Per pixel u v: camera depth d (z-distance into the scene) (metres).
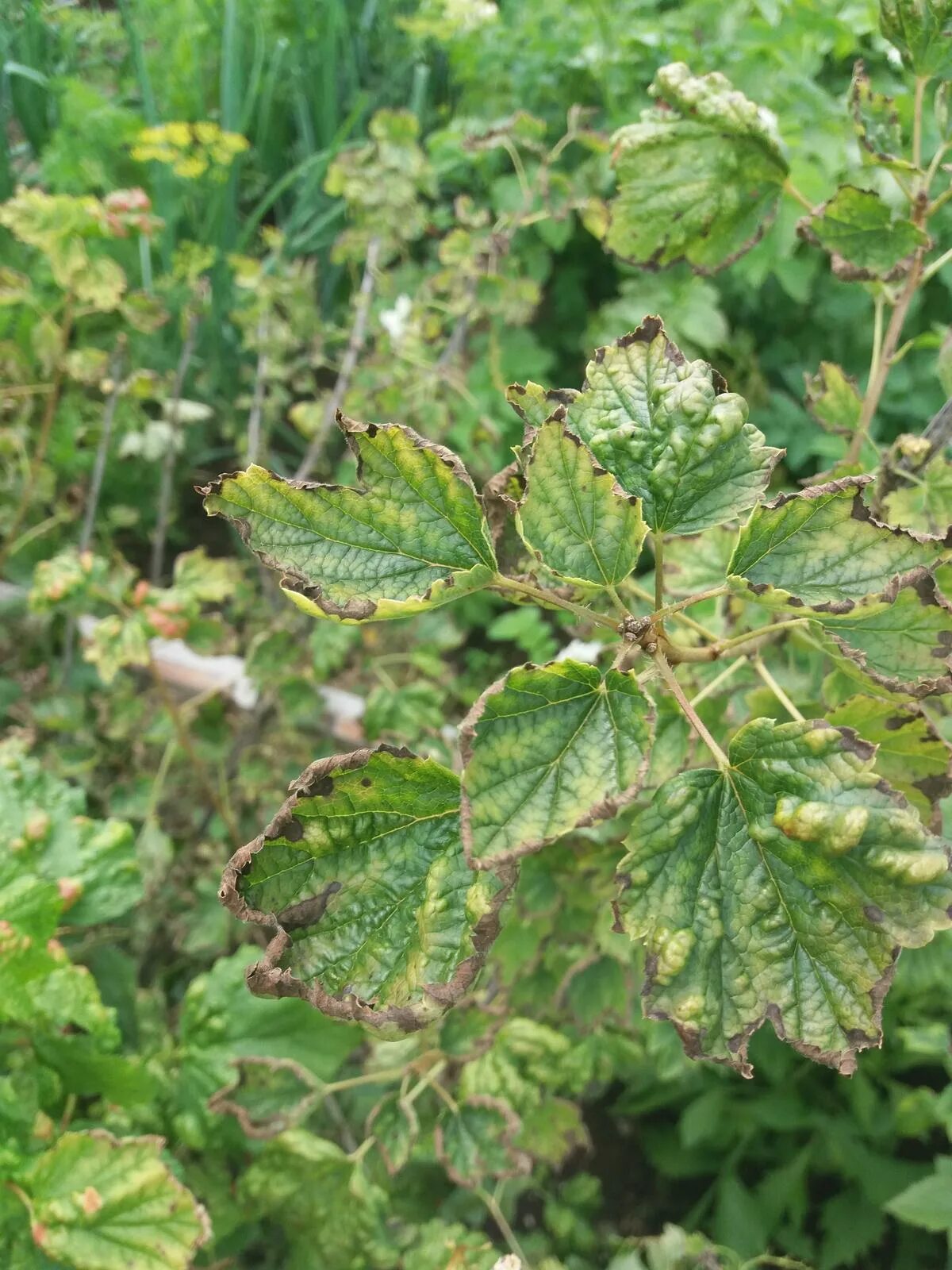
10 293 0.51
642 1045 0.47
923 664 0.19
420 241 0.78
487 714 0.16
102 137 0.67
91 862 0.36
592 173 0.54
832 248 0.28
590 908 0.35
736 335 0.72
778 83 0.64
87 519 0.56
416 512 0.18
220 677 0.57
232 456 0.74
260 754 0.54
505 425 0.66
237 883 0.17
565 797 0.16
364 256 0.60
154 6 0.72
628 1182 0.56
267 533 0.18
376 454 0.17
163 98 0.72
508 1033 0.39
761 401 0.70
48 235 0.47
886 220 0.27
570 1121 0.40
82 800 0.38
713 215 0.30
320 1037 0.38
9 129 0.80
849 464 0.30
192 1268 0.40
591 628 0.32
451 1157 0.34
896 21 0.25
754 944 0.17
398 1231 0.40
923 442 0.29
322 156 0.68
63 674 0.55
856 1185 0.51
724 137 0.28
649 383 0.19
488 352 0.67
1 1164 0.31
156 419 0.67
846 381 0.32
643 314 0.66
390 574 0.18
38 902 0.31
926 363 0.68
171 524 0.69
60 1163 0.30
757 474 0.19
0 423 0.57
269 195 0.69
